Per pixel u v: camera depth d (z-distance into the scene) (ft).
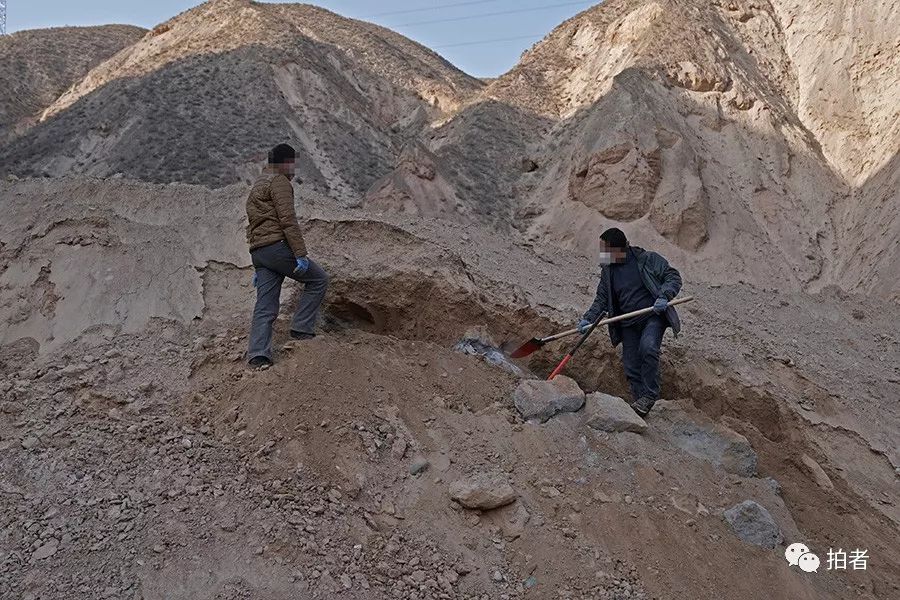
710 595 13.93
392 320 20.63
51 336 17.83
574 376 21.62
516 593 13.32
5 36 161.79
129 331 17.87
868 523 19.22
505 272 25.36
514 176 87.56
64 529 12.53
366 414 15.67
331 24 145.07
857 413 25.08
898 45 77.61
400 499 14.56
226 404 15.60
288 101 108.06
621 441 16.72
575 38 108.88
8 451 14.12
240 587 11.88
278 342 17.31
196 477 13.87
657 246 68.90
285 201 16.47
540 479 15.46
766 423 23.03
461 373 18.10
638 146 73.97
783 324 32.78
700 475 16.70
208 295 19.20
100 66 140.26
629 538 14.57
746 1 93.91
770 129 78.02
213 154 93.50
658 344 18.20
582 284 27.40
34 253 19.79
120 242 20.07
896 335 35.58
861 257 64.03
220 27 125.49
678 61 84.02
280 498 13.58
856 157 74.33
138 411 15.42
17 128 125.29
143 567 11.96
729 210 71.87
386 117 122.52
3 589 11.44
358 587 12.42
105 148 98.94
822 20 86.89
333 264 20.38
